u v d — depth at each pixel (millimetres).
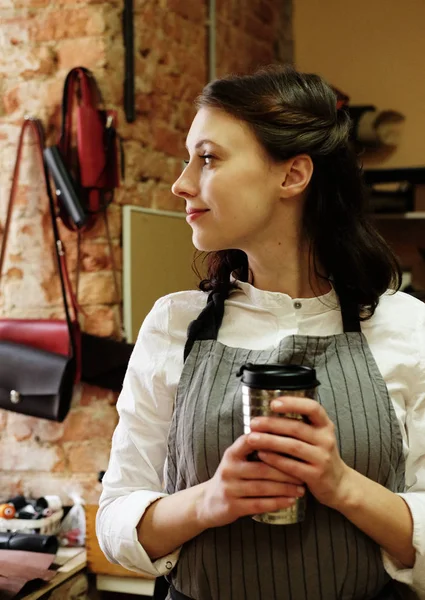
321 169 1036
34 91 1965
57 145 1883
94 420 1972
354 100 2896
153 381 1092
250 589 987
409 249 2807
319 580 971
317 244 1071
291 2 2992
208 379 1035
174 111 2211
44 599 1660
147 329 1136
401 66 2838
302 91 1017
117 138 1947
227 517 892
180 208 2244
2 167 2008
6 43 1981
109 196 1948
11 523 1845
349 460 976
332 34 2926
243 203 979
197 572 1012
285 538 973
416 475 1040
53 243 1973
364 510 917
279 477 856
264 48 2887
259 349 1059
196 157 1011
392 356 1037
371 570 985
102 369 1904
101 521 1090
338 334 1049
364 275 1052
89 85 1920
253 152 980
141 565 1033
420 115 2812
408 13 2830
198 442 1004
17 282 2000
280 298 1062
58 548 1923
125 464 1104
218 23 2480
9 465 2025
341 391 1000
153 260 2084
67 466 1991
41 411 1844
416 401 1035
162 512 1005
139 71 2033
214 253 1179
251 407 854
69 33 1936
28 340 1902
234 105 979
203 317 1097
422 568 958
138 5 2020
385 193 2639
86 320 1947
